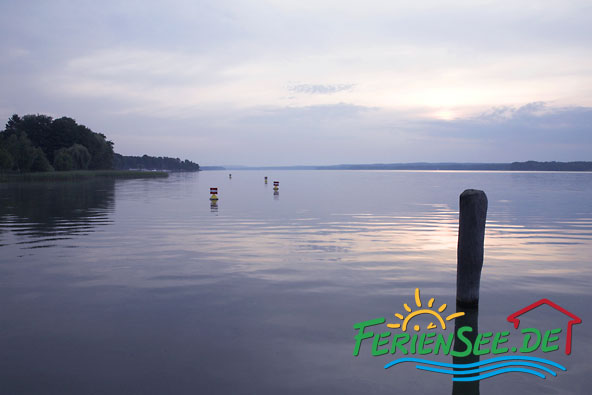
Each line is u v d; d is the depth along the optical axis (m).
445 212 21.42
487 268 9.24
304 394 4.12
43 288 7.59
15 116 118.94
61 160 94.44
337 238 13.23
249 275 8.56
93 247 11.55
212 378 4.40
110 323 5.89
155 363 4.72
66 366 4.64
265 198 31.55
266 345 5.19
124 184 59.28
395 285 7.84
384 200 29.73
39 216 18.91
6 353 4.96
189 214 20.12
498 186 51.31
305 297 7.11
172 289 7.55
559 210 22.06
